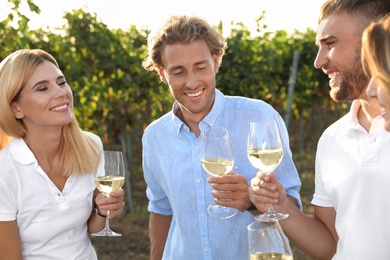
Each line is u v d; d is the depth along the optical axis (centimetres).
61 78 317
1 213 305
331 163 265
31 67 309
